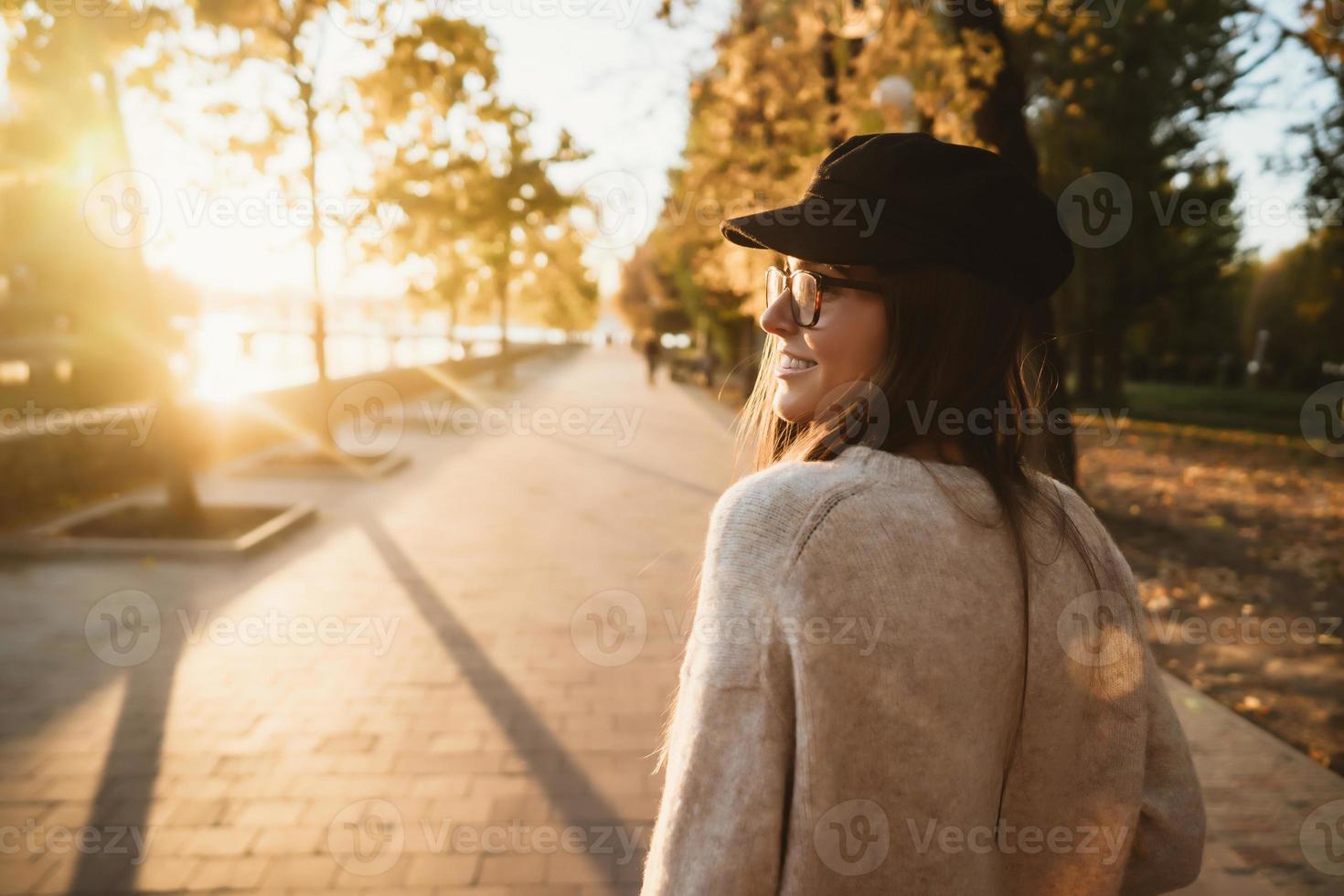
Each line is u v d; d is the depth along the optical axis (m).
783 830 0.65
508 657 4.76
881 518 0.67
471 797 3.34
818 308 0.80
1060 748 0.76
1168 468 13.59
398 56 7.07
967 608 0.68
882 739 0.65
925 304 0.76
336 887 2.80
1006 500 0.75
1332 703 4.40
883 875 0.64
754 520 0.69
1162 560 7.54
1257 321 34.88
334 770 3.53
